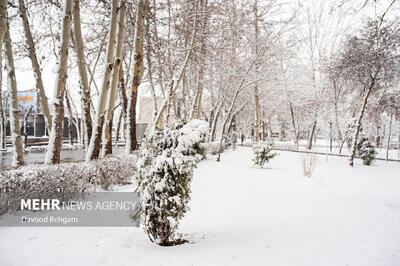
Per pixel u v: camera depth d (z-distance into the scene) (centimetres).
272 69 1784
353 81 1528
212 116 2622
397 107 1762
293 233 404
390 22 1299
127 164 796
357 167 1491
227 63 1677
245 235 392
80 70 906
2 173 448
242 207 552
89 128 952
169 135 363
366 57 1347
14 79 710
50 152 683
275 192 712
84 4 1033
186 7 1276
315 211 538
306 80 2811
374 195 729
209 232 406
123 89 1262
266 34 1619
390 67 1405
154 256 307
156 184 341
